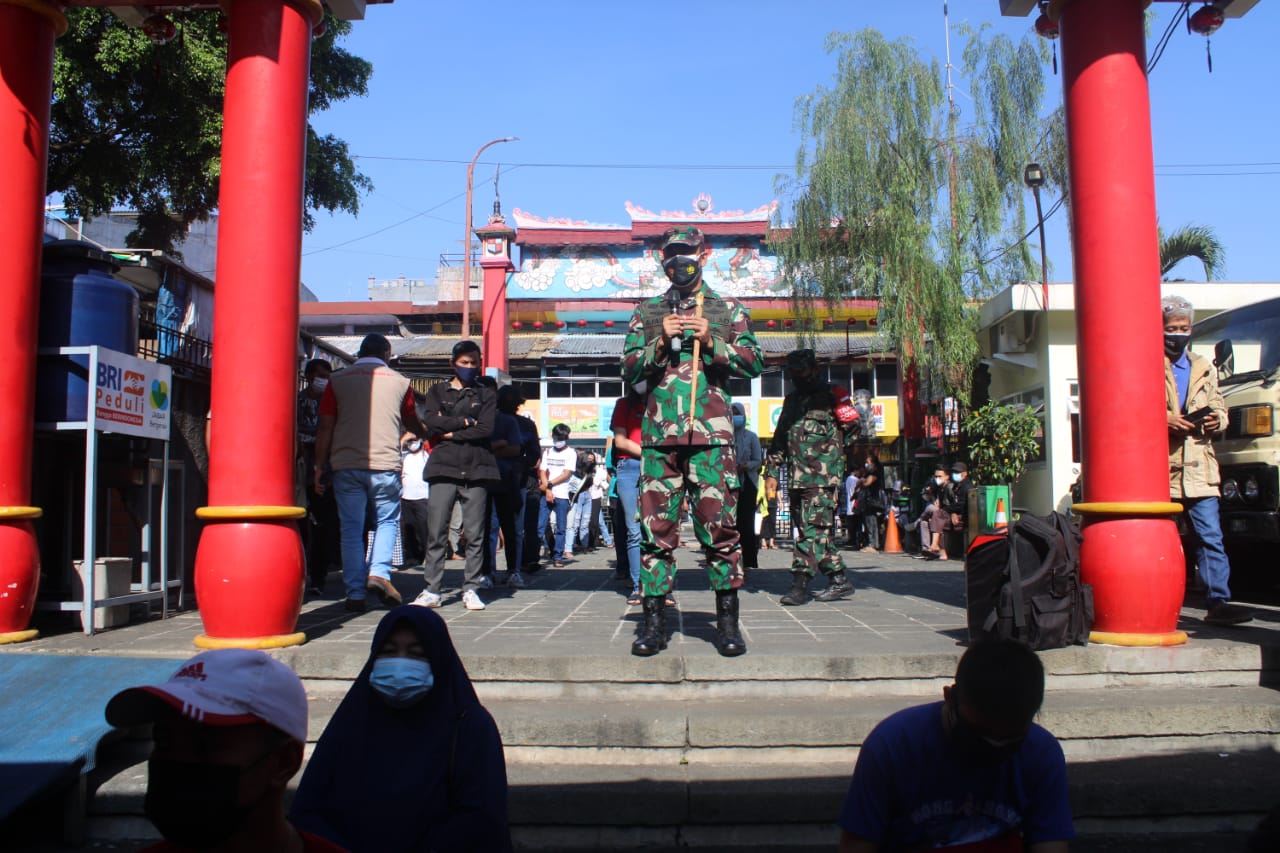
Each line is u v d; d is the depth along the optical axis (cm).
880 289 1905
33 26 536
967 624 522
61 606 536
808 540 680
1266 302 806
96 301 568
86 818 381
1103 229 495
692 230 506
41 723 397
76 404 551
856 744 402
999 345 1672
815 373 702
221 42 1284
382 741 248
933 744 233
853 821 236
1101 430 492
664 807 366
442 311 3381
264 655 188
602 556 1470
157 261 778
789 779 380
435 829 242
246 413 486
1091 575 485
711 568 470
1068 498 1507
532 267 3247
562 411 2966
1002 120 1914
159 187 1495
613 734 404
